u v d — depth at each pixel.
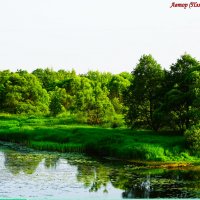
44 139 80.44
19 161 61.62
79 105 120.81
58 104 133.75
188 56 83.00
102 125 100.88
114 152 65.31
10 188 45.09
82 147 71.38
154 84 84.56
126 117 87.50
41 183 47.72
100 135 77.81
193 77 74.88
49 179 49.81
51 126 98.12
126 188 45.97
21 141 81.88
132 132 81.88
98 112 107.31
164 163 59.66
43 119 117.94
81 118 108.50
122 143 67.69
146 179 50.38
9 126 99.75
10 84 162.38
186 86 79.06
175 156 61.22
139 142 66.94
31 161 61.75
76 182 48.56
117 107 127.25
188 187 46.34
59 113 133.00
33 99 162.25
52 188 45.59
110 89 175.88
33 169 55.62
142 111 85.62
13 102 157.12
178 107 75.75
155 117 77.12
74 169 56.06
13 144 80.31
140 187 46.31
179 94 74.88
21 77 164.12
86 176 51.75
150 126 85.50
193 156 61.94
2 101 160.38
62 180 49.44
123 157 63.41
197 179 50.50
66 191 44.44
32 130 87.62
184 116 74.56
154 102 83.69
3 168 55.97
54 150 72.69
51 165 58.69
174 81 82.94
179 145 64.06
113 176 51.91
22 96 160.38
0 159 63.19
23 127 92.81
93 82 194.00
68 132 84.12
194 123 69.12
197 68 78.06
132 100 86.38
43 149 73.62
